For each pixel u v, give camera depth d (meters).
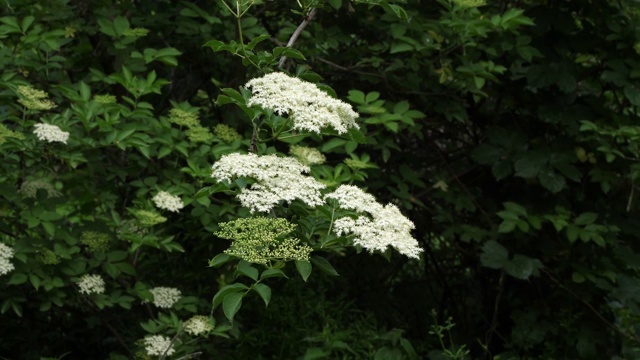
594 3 4.95
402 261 5.84
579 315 5.01
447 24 4.34
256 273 2.36
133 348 4.48
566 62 4.92
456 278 5.86
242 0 2.83
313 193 2.53
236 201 4.29
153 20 4.57
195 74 5.29
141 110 3.91
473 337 5.59
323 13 4.91
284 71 2.88
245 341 4.50
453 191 5.07
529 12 4.96
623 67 4.85
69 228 4.11
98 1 4.56
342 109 2.55
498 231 4.66
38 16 4.29
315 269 5.00
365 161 3.84
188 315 4.57
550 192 5.08
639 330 4.99
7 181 4.02
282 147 4.83
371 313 4.88
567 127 5.01
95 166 4.09
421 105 5.12
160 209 4.39
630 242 5.26
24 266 3.66
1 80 3.74
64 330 4.94
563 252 5.07
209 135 3.95
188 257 4.86
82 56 4.72
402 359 4.41
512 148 4.94
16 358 4.61
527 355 5.19
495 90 5.14
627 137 4.67
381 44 4.82
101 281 3.76
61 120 3.85
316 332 4.39
